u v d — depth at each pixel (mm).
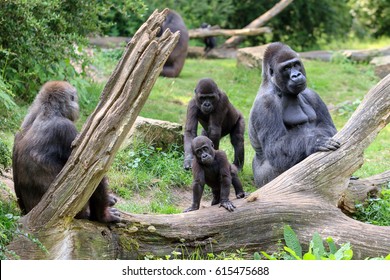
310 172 10617
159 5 29672
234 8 32312
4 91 10867
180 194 12984
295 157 11891
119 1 18547
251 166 14773
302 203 10133
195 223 9555
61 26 16109
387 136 17953
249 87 22891
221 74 24641
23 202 9695
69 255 8672
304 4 33406
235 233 9672
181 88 21750
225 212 9758
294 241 9445
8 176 11586
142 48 8492
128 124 8578
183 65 23750
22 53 15234
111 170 13078
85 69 19688
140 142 13891
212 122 13844
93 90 18078
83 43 16641
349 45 34688
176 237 9406
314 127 12625
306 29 33906
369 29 37438
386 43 35188
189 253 9469
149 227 9297
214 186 10695
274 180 10680
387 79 11375
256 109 12594
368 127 11078
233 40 30953
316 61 27719
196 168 10539
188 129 14039
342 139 11031
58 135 9242
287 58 12148
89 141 8570
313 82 23234
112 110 8547
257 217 9773
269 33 31969
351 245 9820
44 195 8906
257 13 33000
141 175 12992
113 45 26094
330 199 10602
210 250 9562
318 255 8945
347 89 23062
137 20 28359
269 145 12297
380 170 14836
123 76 8562
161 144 14250
